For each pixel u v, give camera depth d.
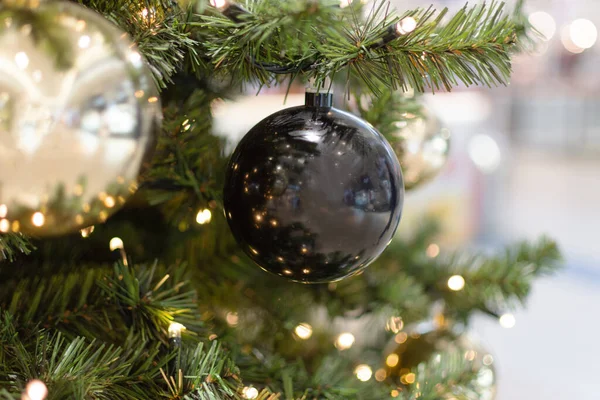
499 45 0.63
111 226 0.81
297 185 0.57
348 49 0.60
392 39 0.59
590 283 2.41
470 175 2.48
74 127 0.50
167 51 0.64
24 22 0.50
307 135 0.58
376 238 0.59
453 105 2.44
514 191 2.64
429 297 0.94
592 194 2.64
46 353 0.64
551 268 0.95
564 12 2.17
